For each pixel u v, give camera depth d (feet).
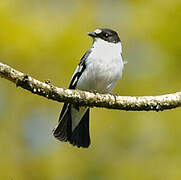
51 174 45.29
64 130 36.81
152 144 45.09
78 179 44.96
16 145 46.88
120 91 46.42
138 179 44.06
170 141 44.75
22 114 47.83
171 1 48.29
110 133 45.70
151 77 46.80
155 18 48.47
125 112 45.73
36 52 47.42
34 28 47.57
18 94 47.96
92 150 45.47
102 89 37.09
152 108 32.12
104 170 44.83
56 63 47.21
